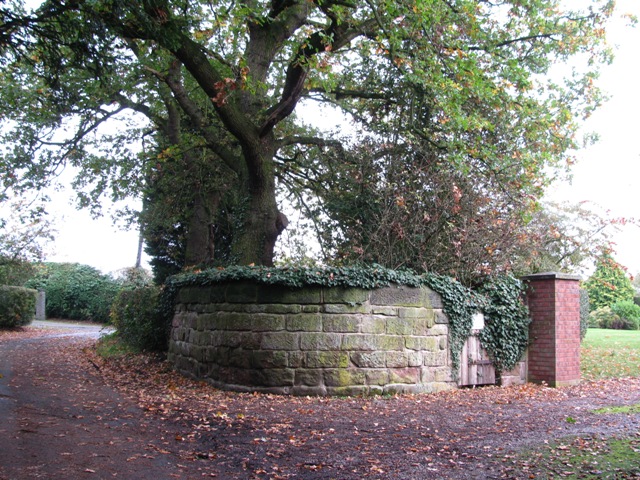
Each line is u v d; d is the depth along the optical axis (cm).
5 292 2478
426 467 535
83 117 1634
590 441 618
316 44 1181
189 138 1669
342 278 973
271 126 1240
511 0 1305
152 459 553
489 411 829
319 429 698
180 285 1272
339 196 1470
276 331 966
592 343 1819
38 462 516
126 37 945
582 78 1434
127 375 1178
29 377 1072
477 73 1121
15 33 835
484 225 1227
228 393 962
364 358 978
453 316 1093
